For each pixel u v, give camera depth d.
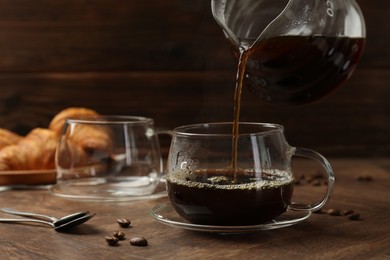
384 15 1.18
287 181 0.65
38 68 1.16
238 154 0.64
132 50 1.17
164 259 0.59
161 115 1.18
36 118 1.17
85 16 1.15
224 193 0.62
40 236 0.67
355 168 1.03
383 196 0.82
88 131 0.83
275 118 1.18
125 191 0.82
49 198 0.82
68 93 1.17
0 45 1.15
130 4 1.16
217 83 1.17
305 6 0.67
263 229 0.64
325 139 1.20
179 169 0.65
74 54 1.16
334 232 0.67
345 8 0.70
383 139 1.21
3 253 0.61
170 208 0.72
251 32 0.69
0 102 1.16
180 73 1.17
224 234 0.66
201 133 0.70
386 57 1.19
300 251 0.61
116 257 0.60
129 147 0.83
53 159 0.92
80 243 0.64
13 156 0.90
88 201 0.80
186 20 1.16
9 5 1.14
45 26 1.15
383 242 0.63
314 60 0.69
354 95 1.20
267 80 0.71
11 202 0.81
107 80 1.17
